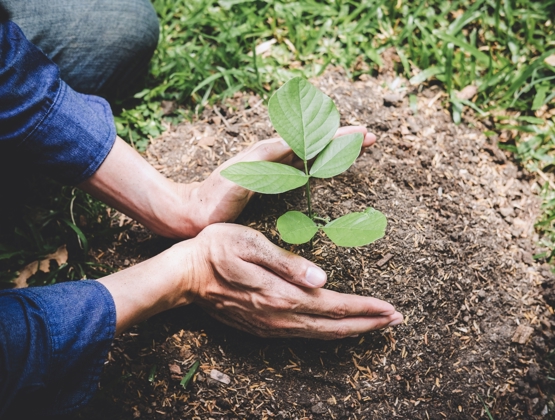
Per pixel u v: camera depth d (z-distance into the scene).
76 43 0.81
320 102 0.68
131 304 0.68
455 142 0.88
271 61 0.93
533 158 0.88
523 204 0.85
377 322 0.72
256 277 0.69
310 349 0.75
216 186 0.74
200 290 0.72
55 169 0.72
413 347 0.75
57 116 0.70
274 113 0.67
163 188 0.75
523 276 0.81
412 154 0.85
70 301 0.64
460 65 0.93
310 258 0.76
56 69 0.71
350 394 0.74
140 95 0.89
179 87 0.91
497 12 0.95
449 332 0.76
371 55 0.92
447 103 0.91
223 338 0.76
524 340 0.77
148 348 0.76
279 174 0.66
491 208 0.84
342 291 0.75
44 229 0.83
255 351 0.75
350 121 0.87
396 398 0.74
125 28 0.83
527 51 0.95
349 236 0.65
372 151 0.84
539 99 0.90
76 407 0.66
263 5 0.97
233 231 0.71
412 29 0.94
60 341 0.63
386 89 0.91
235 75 0.90
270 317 0.71
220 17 0.96
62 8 0.79
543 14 0.97
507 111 0.92
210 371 0.74
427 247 0.78
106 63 0.83
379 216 0.65
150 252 0.81
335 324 0.71
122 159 0.73
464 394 0.75
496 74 0.91
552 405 0.75
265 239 0.70
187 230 0.76
